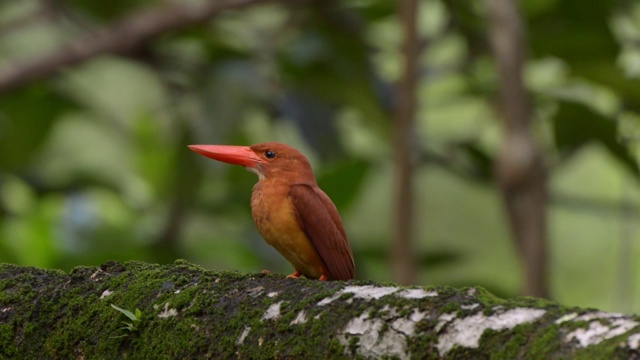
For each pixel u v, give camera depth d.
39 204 12.84
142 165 13.12
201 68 11.55
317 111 11.27
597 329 3.36
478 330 3.58
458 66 11.59
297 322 4.00
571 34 10.96
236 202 12.23
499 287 10.76
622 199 11.19
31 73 11.35
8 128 12.70
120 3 12.34
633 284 12.13
